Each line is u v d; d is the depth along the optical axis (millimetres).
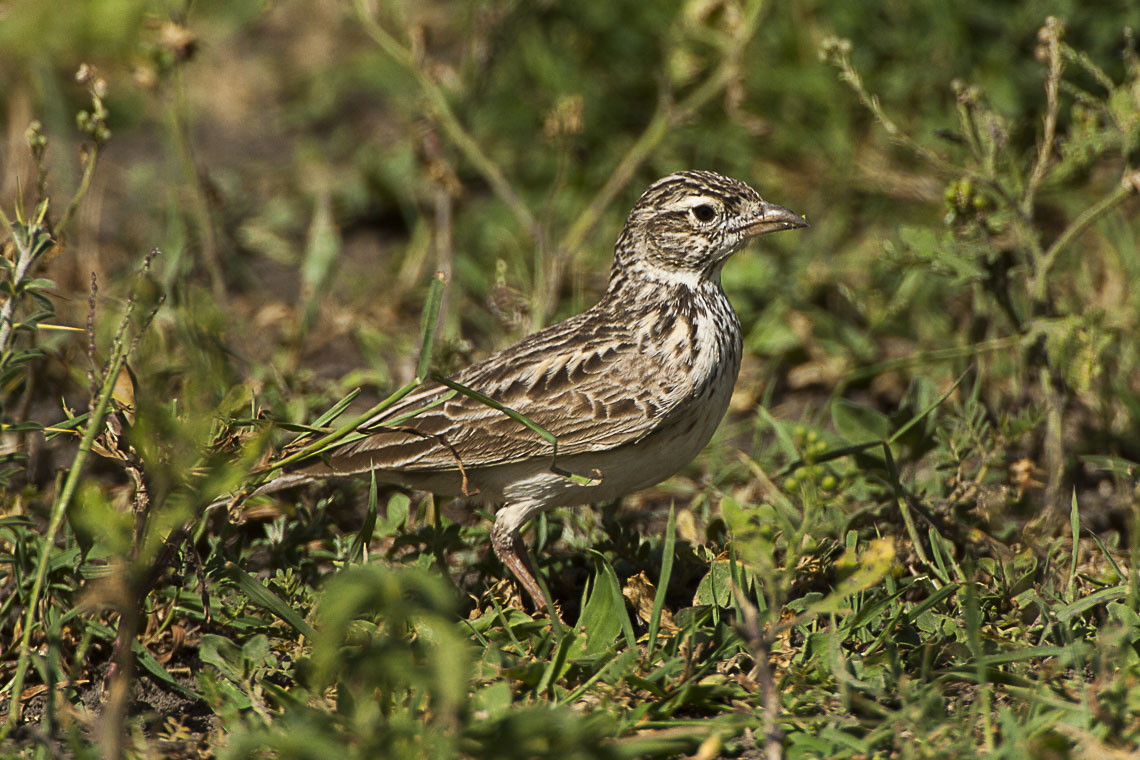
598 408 9969
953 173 10578
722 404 10383
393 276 16266
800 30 16766
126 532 7902
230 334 13656
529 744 6496
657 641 8742
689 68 14797
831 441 10797
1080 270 13883
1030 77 15570
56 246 9328
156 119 20172
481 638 8539
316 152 19344
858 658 8188
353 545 8930
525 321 13047
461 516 11570
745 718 7496
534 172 17234
